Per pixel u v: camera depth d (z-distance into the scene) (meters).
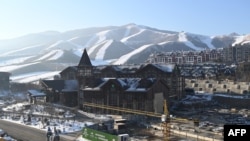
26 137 64.38
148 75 114.62
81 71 105.31
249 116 98.56
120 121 78.50
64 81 114.81
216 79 164.25
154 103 93.94
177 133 73.50
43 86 115.12
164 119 50.75
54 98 111.06
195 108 110.38
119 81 95.81
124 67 122.88
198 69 180.50
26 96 130.62
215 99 123.12
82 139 58.53
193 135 70.56
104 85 96.44
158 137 68.62
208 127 78.69
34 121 80.25
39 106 100.62
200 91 145.50
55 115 87.94
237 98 116.56
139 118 86.44
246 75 160.88
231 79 163.88
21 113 91.19
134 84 96.25
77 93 109.56
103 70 123.06
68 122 78.69
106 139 51.31
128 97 93.81
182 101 113.25
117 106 94.81
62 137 64.06
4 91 145.88
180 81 118.69
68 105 108.44
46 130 70.44
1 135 62.88
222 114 101.69
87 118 85.00
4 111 94.06
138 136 70.06
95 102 97.88
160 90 97.06
